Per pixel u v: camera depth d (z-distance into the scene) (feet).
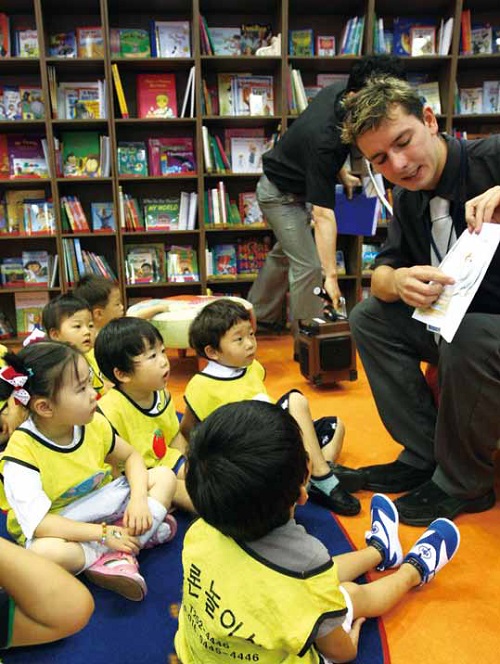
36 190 12.17
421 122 4.25
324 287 9.09
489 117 12.09
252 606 2.56
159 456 5.21
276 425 2.55
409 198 5.02
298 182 8.70
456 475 4.74
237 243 12.66
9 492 3.95
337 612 2.64
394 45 11.77
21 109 11.50
